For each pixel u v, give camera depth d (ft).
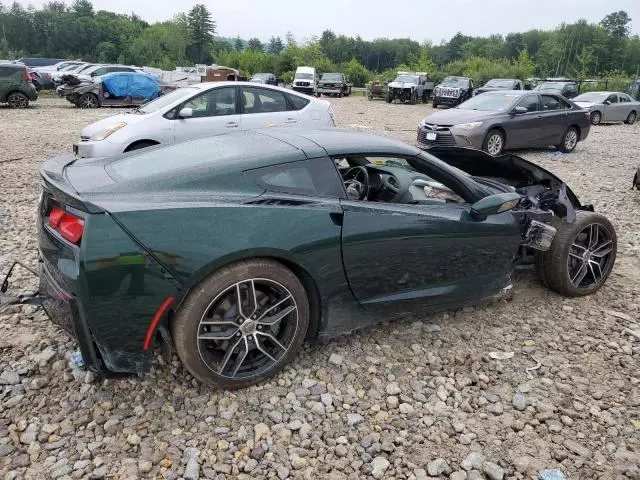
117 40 464.65
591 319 13.44
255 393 9.89
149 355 8.97
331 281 10.27
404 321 12.88
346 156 10.86
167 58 396.78
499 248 12.66
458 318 13.23
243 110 29.12
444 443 8.95
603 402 10.19
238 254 8.95
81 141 27.30
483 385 10.53
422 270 11.51
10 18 441.27
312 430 9.09
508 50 424.46
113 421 8.99
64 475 7.86
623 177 33.63
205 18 482.69
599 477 8.34
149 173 9.95
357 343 11.78
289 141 11.05
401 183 12.03
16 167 29.58
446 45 446.60
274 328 10.11
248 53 255.29
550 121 41.78
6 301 10.77
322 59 217.36
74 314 8.48
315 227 9.79
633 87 122.11
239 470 8.16
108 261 8.20
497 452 8.79
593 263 14.60
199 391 9.85
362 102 107.76
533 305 14.08
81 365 10.36
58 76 97.30
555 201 14.03
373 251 10.58
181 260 8.54
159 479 7.90
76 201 8.39
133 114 28.12
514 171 15.06
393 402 9.89
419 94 109.09
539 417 9.66
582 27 337.31
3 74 66.23
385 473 8.24
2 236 18.13
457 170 12.53
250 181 9.73
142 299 8.48
